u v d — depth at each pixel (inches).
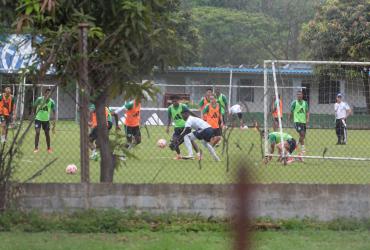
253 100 4613.7
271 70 2551.7
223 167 1991.9
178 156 2276.1
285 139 2181.3
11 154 1147.9
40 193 1149.1
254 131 2704.2
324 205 1181.1
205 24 7696.9
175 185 1163.3
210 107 2546.8
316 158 2081.7
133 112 2397.9
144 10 1157.7
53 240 1045.2
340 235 1117.1
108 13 1210.6
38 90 1195.9
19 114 1225.4
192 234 1105.4
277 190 1168.8
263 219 1153.4
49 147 2394.2
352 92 2888.8
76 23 1185.4
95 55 1198.9
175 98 2369.6
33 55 1183.6
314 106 3472.0
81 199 1153.4
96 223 1115.9
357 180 1768.0
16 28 1138.0
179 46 1261.1
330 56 5290.4
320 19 5359.3
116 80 1233.4
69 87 1214.9
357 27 5088.6
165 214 1154.0
